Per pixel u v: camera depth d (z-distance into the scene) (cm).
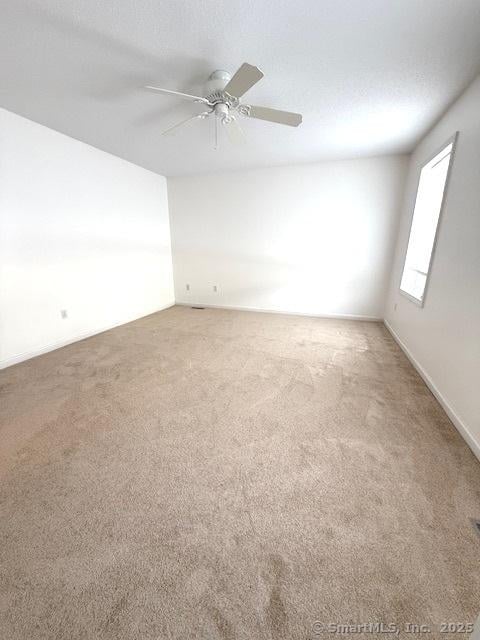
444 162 281
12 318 270
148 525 120
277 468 151
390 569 104
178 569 104
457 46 162
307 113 247
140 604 94
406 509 128
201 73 191
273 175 428
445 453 163
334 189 405
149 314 473
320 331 384
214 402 213
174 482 142
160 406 207
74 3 135
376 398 221
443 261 231
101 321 378
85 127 282
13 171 258
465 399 180
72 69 188
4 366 266
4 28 150
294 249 448
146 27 150
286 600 95
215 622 90
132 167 407
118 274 400
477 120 192
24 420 190
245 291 493
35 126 272
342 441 173
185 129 282
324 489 138
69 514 125
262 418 194
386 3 134
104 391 227
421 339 266
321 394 226
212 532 118
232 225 470
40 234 289
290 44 162
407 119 260
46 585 99
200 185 470
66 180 310
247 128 280
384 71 187
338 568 104
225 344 334
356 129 283
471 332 180
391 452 164
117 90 213
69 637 86
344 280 436
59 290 315
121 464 153
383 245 406
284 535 116
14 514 124
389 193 385
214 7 138
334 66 182
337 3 134
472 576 102
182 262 519
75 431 179
